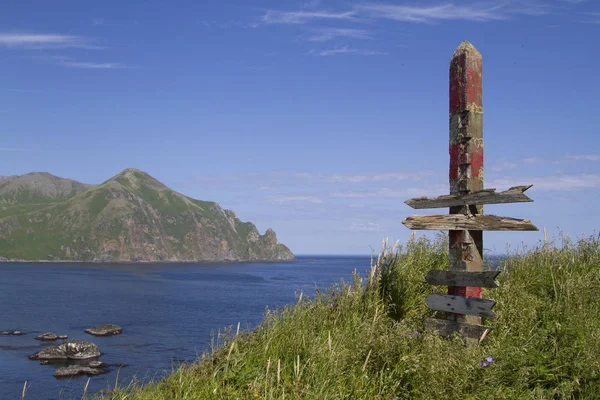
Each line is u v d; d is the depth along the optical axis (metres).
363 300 7.40
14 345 33.91
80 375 24.23
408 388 5.20
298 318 6.91
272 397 5.04
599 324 5.87
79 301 68.62
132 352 30.69
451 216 6.59
